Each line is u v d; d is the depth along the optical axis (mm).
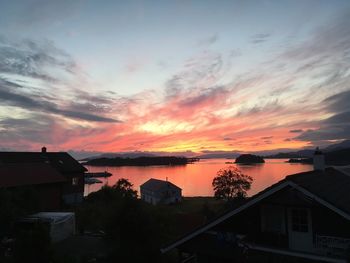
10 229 22438
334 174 15492
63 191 48062
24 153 50250
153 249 16188
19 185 31094
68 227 25016
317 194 10664
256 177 132500
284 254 11266
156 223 17516
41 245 13289
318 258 10648
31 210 26219
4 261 15547
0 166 33781
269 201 11586
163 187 70875
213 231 12742
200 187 114875
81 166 53281
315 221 11062
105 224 16953
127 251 15852
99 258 18062
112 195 42344
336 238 10570
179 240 13172
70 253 19266
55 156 52938
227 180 70625
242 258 11742
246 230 12109
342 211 10289
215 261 12797
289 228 11547
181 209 56219
